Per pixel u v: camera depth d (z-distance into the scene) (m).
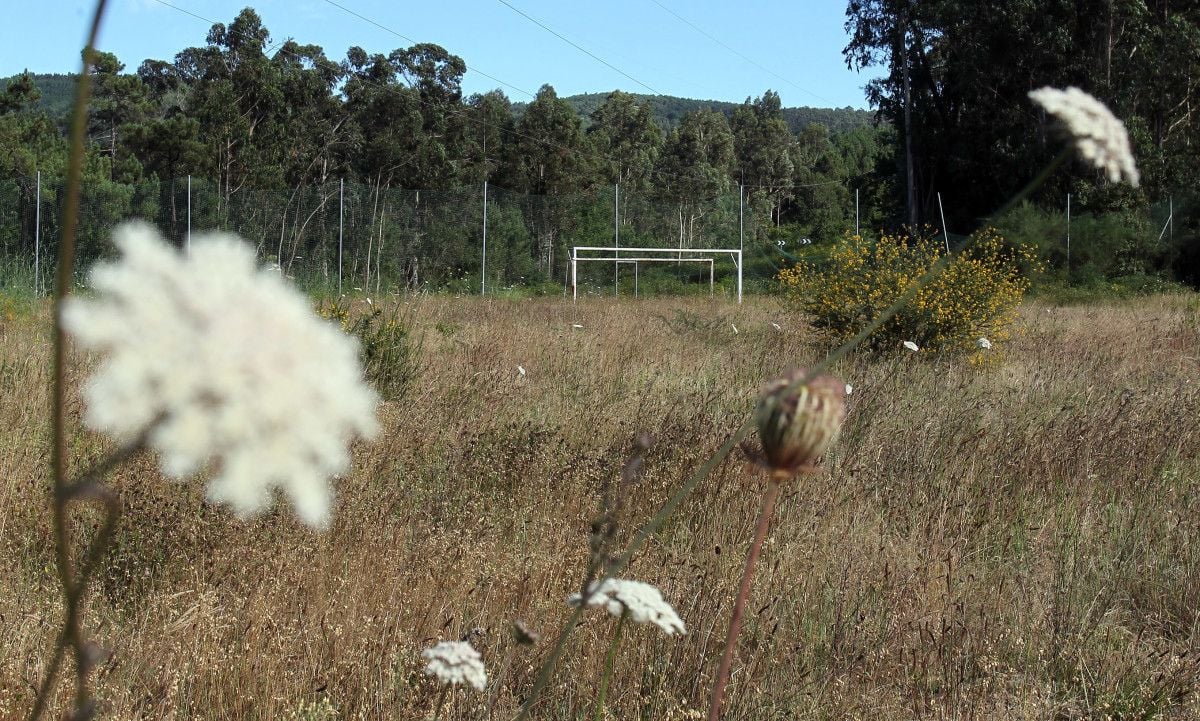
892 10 36.97
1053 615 4.14
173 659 3.20
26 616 3.38
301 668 3.22
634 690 3.29
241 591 3.77
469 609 3.78
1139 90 32.69
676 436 6.13
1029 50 32.62
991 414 7.70
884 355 11.45
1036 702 3.49
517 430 6.39
